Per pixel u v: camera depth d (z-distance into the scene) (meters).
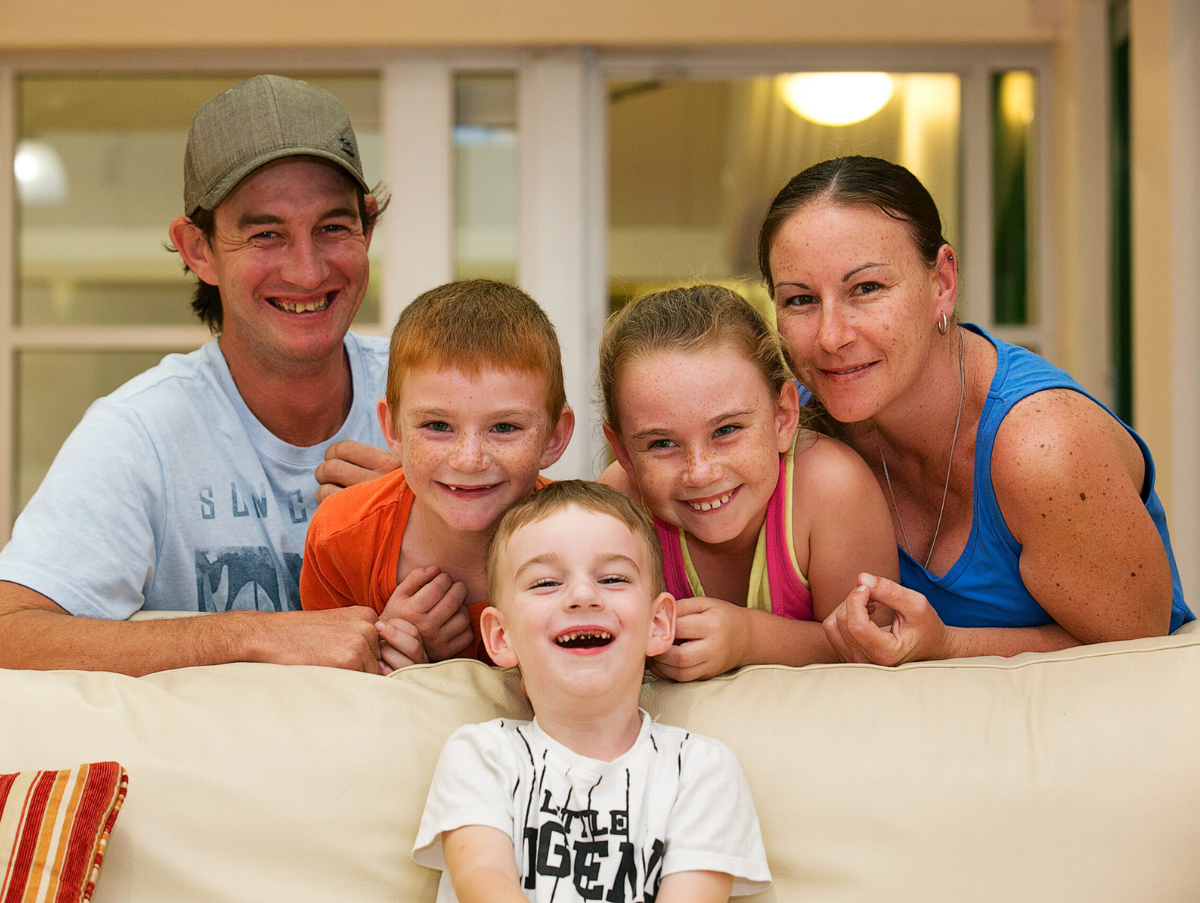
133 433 1.44
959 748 1.02
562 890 0.94
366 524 1.33
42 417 2.70
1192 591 2.26
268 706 1.07
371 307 2.70
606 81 2.69
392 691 1.09
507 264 2.72
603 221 2.70
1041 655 1.10
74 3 2.59
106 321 2.70
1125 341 2.56
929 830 0.99
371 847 1.02
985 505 1.22
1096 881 0.97
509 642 1.06
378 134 2.70
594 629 1.00
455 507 1.20
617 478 1.37
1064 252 2.62
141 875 1.00
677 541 1.29
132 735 1.05
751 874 0.96
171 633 1.18
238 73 2.67
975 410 1.25
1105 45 2.54
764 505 1.21
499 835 0.94
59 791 0.97
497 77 2.70
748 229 2.72
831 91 2.69
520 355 1.19
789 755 1.04
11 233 2.67
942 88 2.69
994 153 2.68
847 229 1.14
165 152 2.68
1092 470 1.13
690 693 1.11
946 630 1.18
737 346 1.17
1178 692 1.04
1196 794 0.99
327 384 1.58
